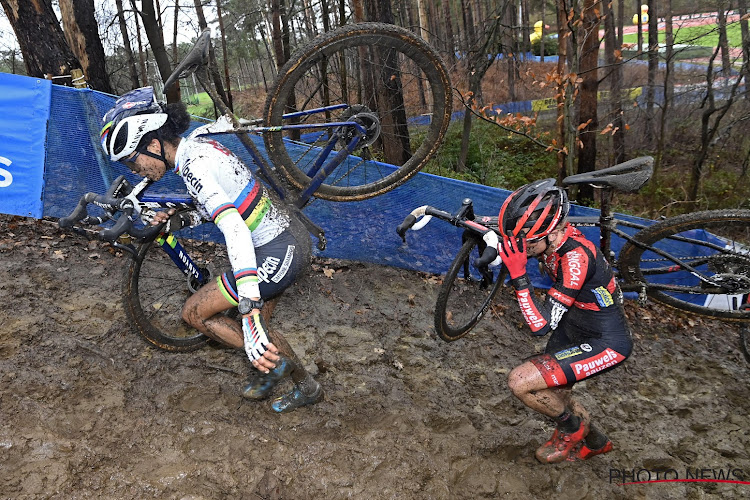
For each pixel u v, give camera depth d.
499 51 9.77
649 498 2.98
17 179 3.90
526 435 3.19
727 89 12.26
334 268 4.67
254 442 2.56
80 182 4.16
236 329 2.62
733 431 3.70
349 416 2.98
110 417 2.54
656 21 10.88
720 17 10.09
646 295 3.76
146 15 7.19
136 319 2.80
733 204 11.30
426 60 2.63
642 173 3.09
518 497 2.75
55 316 3.16
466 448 2.93
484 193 4.75
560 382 2.73
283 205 2.54
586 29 8.03
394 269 4.88
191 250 4.30
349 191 2.96
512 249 2.57
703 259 3.68
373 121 2.76
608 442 3.11
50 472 2.13
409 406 3.21
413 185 4.64
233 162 2.30
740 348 4.40
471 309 4.53
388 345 3.85
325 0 9.63
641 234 3.59
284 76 2.51
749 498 3.08
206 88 2.49
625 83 14.96
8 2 4.58
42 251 3.85
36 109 3.85
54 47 4.79
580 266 2.62
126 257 3.98
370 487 2.47
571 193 10.06
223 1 12.02
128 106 2.11
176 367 2.99
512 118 7.62
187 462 2.39
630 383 4.08
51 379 2.65
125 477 2.22
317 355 3.49
